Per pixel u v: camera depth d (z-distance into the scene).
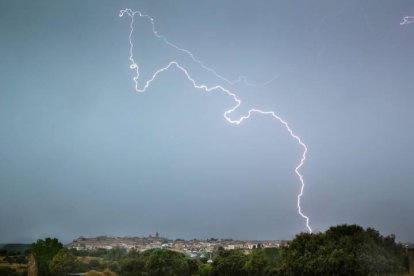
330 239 62.25
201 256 144.62
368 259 55.69
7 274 82.38
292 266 62.12
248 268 81.75
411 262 56.88
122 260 101.81
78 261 96.38
